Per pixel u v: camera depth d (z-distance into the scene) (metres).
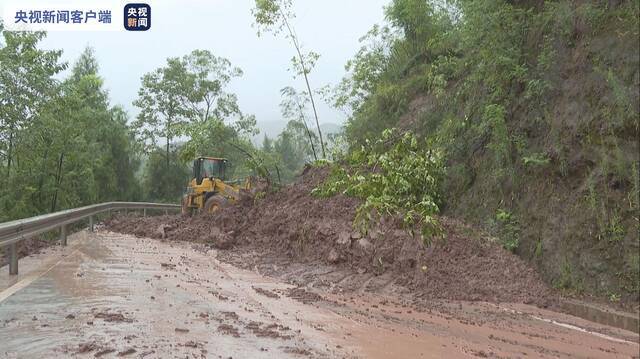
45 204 28.27
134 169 46.94
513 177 11.05
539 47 11.44
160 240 15.95
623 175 8.83
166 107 44.75
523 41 11.86
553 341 6.57
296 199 15.03
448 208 12.56
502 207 11.12
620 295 8.27
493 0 12.02
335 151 18.98
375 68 22.31
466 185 12.42
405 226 10.80
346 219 12.12
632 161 8.78
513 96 11.81
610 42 9.86
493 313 8.02
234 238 14.61
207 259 12.18
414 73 19.23
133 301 6.93
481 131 12.02
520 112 11.51
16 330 5.32
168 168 46.41
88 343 4.85
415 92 18.25
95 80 37.56
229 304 7.24
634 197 8.60
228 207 17.44
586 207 9.28
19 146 23.73
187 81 43.91
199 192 20.59
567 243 9.34
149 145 45.28
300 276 10.37
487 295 8.96
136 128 44.94
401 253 10.33
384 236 10.86
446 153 13.35
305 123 23.06
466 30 12.88
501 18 11.95
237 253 13.24
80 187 31.53
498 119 11.28
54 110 25.27
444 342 6.04
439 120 14.90
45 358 4.43
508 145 11.23
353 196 13.20
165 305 6.82
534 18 11.68
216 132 20.20
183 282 8.79
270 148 52.53
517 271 9.57
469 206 11.95
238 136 36.78
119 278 8.70
